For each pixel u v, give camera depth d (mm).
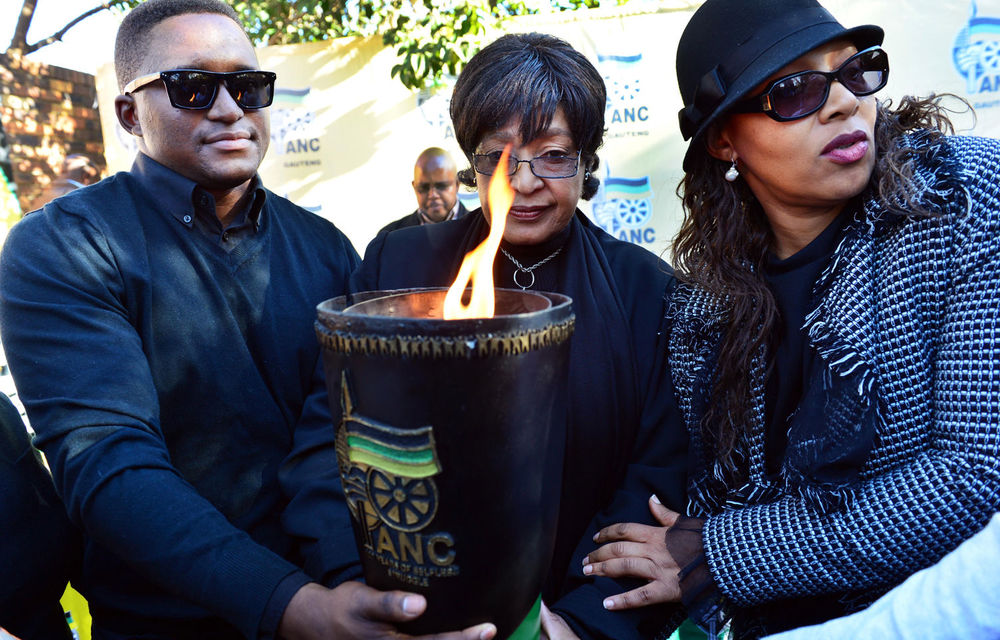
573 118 1319
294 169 5684
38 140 7211
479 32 5156
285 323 1474
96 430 1098
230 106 1346
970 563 710
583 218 1604
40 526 1291
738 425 1300
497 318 688
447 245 1523
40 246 1264
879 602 789
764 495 1281
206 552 983
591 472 1398
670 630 1339
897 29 4660
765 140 1173
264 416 1428
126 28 1399
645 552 1258
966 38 4586
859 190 1161
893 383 1125
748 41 1165
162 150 1374
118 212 1353
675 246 1442
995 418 1020
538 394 740
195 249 1380
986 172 1096
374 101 5547
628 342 1411
